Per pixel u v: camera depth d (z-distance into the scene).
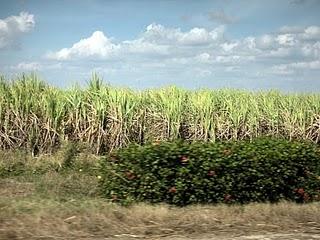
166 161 9.38
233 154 9.58
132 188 9.38
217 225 8.19
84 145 14.76
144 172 9.38
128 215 8.27
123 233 7.61
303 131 17.47
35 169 13.32
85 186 11.52
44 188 11.10
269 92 18.55
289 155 9.88
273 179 9.80
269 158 9.76
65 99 15.57
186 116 16.58
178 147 9.48
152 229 7.83
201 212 8.70
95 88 16.11
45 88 15.93
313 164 10.17
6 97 15.16
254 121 16.92
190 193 9.39
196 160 9.45
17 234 7.11
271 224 8.36
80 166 13.65
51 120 15.10
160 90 17.05
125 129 15.59
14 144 14.95
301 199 10.10
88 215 8.09
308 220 8.69
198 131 16.45
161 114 16.22
